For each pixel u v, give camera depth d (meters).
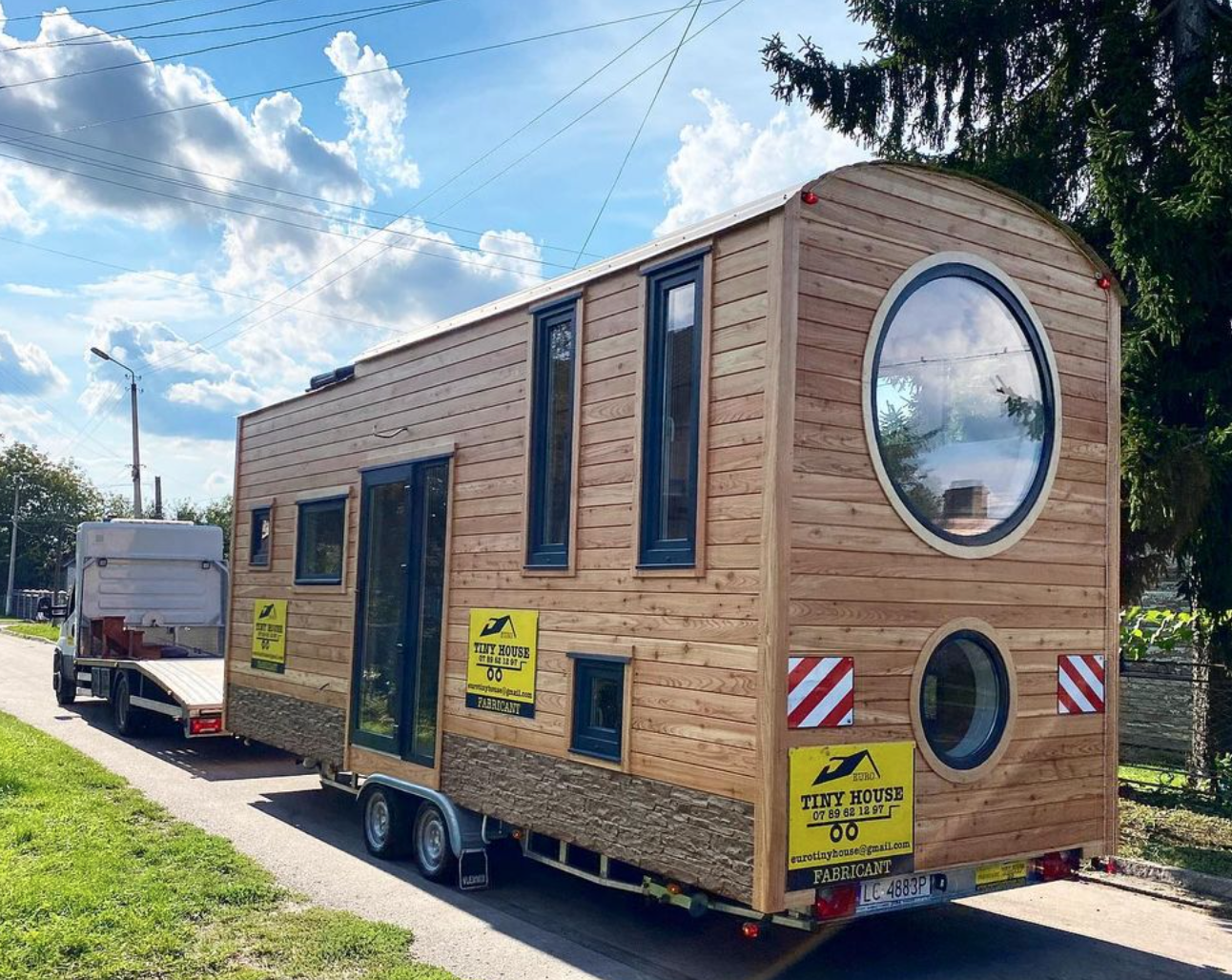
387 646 7.96
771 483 4.77
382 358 8.40
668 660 5.29
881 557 5.11
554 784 6.06
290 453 9.87
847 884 4.88
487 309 7.17
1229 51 9.07
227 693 10.69
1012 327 5.82
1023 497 5.82
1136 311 8.72
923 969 5.62
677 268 5.48
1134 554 9.34
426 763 7.29
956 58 11.05
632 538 5.59
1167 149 9.52
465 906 6.53
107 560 15.36
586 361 6.11
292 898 6.32
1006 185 10.26
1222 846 8.02
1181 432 8.52
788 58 11.45
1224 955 5.95
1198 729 9.57
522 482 6.56
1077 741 5.86
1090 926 6.49
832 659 4.88
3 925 5.38
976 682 5.56
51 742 11.62
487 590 6.82
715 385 5.16
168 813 8.52
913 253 5.36
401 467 7.94
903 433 5.29
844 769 4.87
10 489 65.00
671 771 5.21
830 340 4.99
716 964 5.61
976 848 5.36
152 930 5.47
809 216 4.97
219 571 16.16
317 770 9.16
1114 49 9.69
